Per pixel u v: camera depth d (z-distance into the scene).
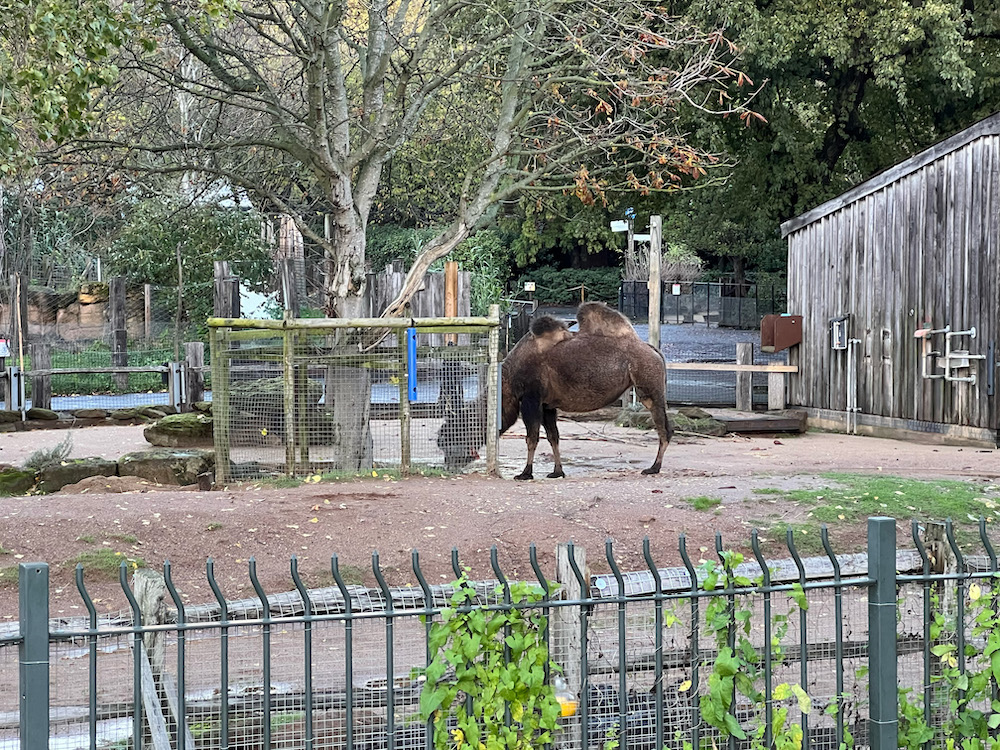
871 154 26.81
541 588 4.25
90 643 3.73
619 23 12.30
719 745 4.57
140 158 14.80
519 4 12.60
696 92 20.36
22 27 8.15
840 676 4.49
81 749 4.52
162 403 23.42
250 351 11.51
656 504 9.60
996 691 4.83
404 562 8.17
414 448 12.14
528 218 31.81
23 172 10.85
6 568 7.85
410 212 28.89
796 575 6.21
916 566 6.51
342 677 5.23
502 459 14.41
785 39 21.08
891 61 22.08
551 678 4.57
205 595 7.52
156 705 4.52
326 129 12.48
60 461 12.27
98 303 30.48
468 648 4.05
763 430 18.27
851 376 18.86
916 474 12.31
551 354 11.97
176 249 29.50
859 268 18.83
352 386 11.73
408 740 4.50
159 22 9.94
